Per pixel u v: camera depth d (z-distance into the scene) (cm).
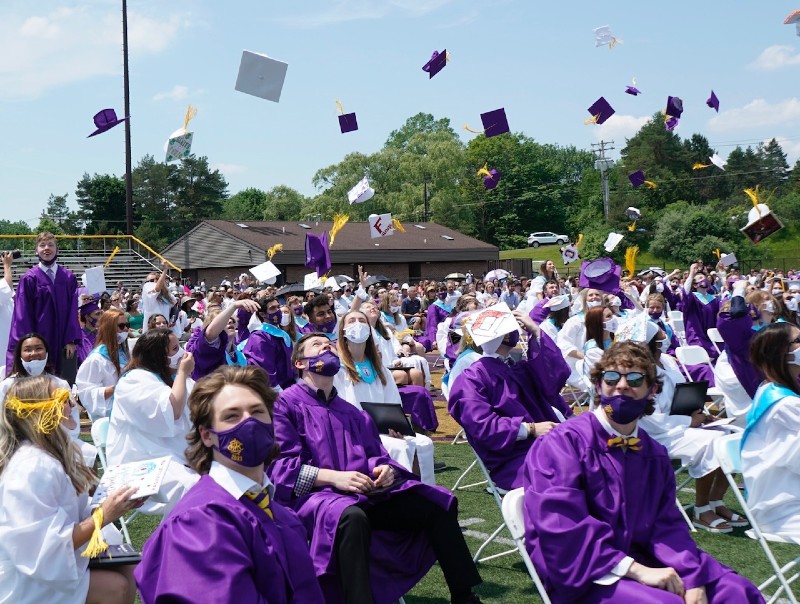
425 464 555
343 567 374
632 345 362
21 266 3072
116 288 2922
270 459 306
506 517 372
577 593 341
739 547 549
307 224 5069
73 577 325
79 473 351
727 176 7206
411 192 6350
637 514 358
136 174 8956
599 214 7244
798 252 5016
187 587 259
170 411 528
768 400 447
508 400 521
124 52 3162
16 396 344
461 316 748
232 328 797
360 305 904
